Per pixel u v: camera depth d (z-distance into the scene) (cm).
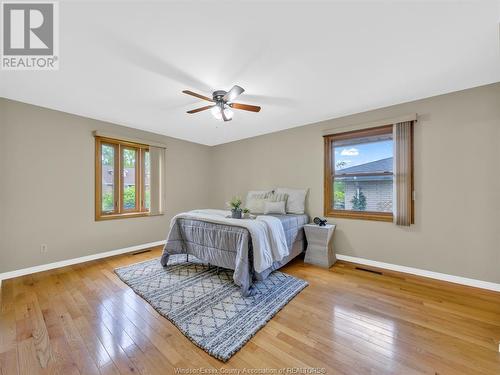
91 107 293
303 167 380
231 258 248
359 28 152
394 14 140
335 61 191
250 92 251
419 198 273
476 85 238
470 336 164
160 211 427
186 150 486
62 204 308
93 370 134
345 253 333
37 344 155
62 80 219
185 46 168
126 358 144
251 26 148
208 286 247
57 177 304
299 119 349
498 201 231
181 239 306
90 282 258
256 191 429
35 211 286
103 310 199
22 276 272
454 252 253
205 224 276
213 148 543
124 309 202
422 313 194
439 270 262
